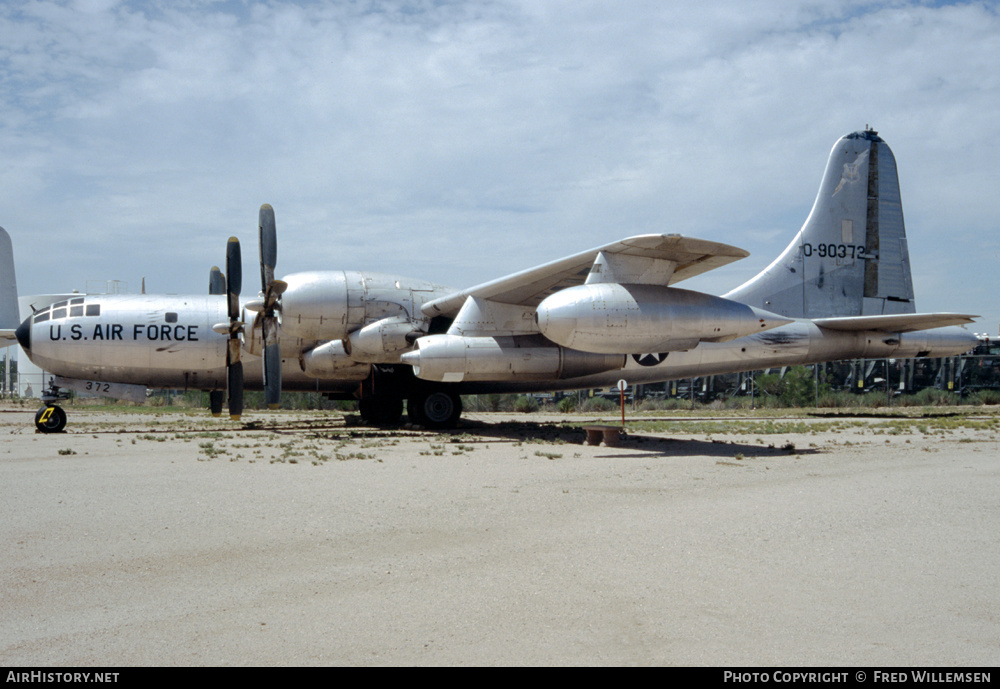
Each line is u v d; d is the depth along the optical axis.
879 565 5.71
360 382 21.02
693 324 14.36
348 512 7.71
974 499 8.40
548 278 15.74
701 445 14.84
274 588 5.15
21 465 11.52
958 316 19.81
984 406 34.72
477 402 37.72
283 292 17.27
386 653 4.00
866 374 39.56
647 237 13.32
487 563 5.77
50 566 5.67
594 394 42.81
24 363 42.88
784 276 21.44
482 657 3.95
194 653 4.02
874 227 22.44
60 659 3.94
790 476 10.31
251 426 21.08
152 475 10.39
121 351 18.48
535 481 9.85
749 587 5.16
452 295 17.02
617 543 6.40
